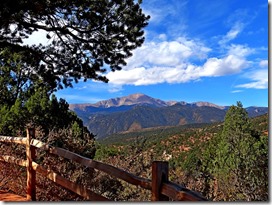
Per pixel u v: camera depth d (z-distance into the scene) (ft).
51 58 27.48
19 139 19.90
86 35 26.55
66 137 35.24
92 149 38.78
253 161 63.05
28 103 49.70
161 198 10.47
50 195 21.79
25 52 27.02
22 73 30.86
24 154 25.67
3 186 22.54
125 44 27.14
